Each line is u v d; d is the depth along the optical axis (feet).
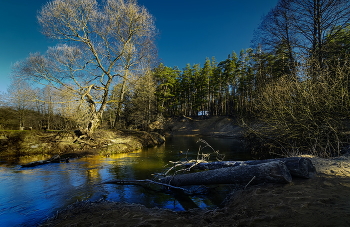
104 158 36.42
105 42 54.60
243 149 46.52
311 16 44.80
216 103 172.76
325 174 15.12
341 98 25.20
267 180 14.79
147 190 18.95
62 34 49.29
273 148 33.73
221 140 78.95
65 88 49.75
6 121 69.46
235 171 16.15
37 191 18.21
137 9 54.44
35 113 75.72
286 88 31.07
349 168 15.49
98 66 53.31
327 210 9.47
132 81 60.13
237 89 132.67
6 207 14.82
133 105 80.74
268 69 63.82
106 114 87.76
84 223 11.85
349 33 43.91
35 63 46.50
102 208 14.23
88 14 49.75
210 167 21.84
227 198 15.96
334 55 39.22
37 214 13.70
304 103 28.68
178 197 17.07
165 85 142.00
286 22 48.57
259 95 42.39
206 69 155.02
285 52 52.60
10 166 29.14
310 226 8.25
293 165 14.74
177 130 146.92
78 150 41.50
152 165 29.68
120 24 54.60
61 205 15.21
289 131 28.58
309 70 30.81
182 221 11.51
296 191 12.75
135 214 12.99
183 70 171.83
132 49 57.06
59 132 45.19
